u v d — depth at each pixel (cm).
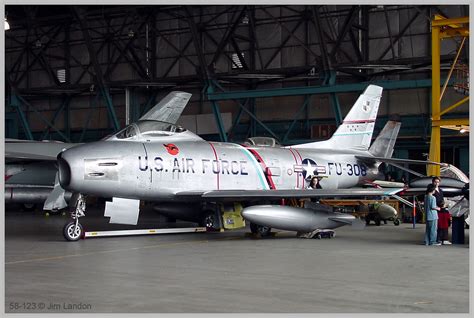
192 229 2886
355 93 5309
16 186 4425
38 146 4378
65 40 6106
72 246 2334
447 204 3203
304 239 2636
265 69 5112
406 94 5088
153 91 5878
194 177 2792
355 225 2728
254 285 1477
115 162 2556
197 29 5488
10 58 6275
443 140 5088
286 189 2942
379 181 3828
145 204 5809
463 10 4769
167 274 1642
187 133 2922
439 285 1482
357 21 5078
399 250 2206
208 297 1335
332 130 5250
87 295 1353
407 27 4841
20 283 1499
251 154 3059
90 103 6169
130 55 5922
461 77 4591
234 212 2967
